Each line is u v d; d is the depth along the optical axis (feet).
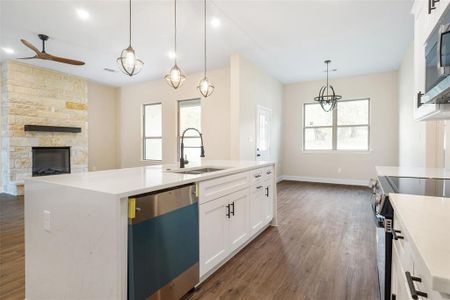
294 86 23.86
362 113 21.26
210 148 19.88
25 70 17.92
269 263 7.93
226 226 7.70
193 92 20.76
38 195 5.64
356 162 21.40
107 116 25.02
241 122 16.53
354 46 14.94
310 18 11.61
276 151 22.79
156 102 22.90
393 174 6.67
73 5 10.50
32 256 5.76
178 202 5.78
